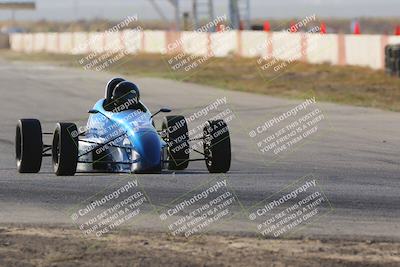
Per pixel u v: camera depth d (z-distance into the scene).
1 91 109.12
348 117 77.38
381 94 97.94
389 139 63.59
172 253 28.84
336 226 33.59
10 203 37.62
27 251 29.00
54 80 128.50
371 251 29.45
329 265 27.53
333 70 125.69
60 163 43.56
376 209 36.88
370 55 126.25
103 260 27.92
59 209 36.41
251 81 119.19
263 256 28.56
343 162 52.53
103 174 45.59
